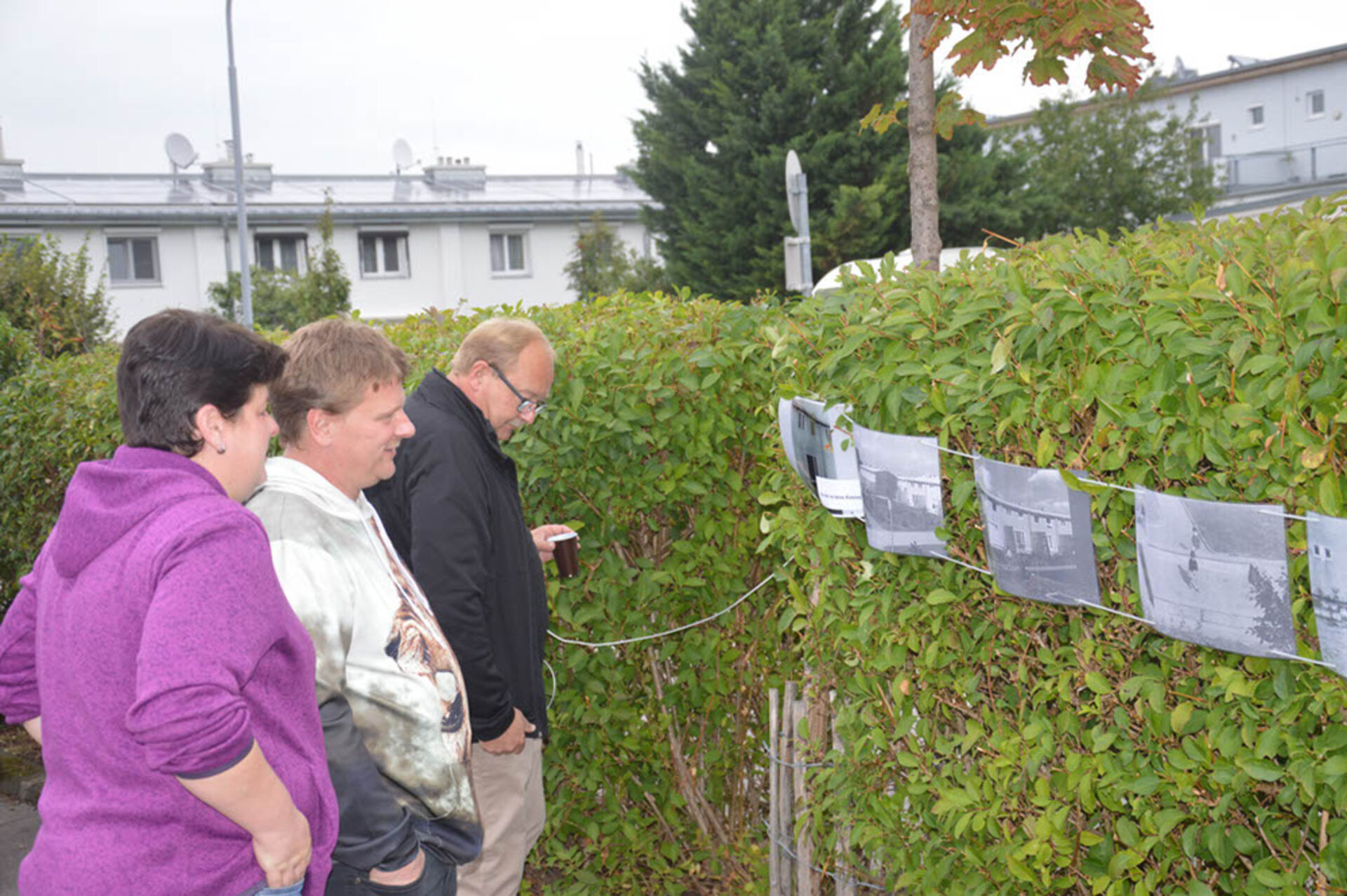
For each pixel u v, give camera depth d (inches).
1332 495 75.0
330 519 87.4
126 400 75.5
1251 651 79.5
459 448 111.7
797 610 124.7
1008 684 103.7
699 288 1021.2
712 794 156.6
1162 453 86.7
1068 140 1106.7
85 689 72.0
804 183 416.8
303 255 1331.2
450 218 1373.0
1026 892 103.1
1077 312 89.1
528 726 121.4
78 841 71.5
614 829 153.0
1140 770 91.4
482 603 113.3
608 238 1277.1
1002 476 94.8
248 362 76.9
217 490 76.0
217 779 68.7
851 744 120.3
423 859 88.7
